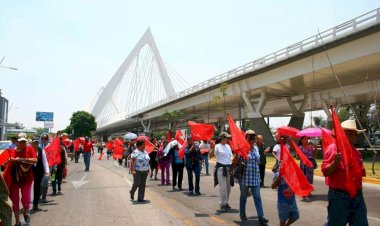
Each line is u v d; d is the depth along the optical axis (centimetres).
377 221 782
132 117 8588
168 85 7588
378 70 2856
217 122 8581
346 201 466
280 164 636
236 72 3900
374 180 1512
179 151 1309
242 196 773
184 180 1698
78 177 1812
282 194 633
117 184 1502
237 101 5059
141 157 1058
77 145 3253
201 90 4794
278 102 5141
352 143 499
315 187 1376
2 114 6425
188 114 7306
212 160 3444
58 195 1188
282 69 3275
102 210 918
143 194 1061
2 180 351
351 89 3794
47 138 1093
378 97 4003
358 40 2412
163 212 886
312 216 827
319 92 4341
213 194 1211
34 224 766
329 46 2567
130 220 797
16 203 741
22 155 765
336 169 468
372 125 5941
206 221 779
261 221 739
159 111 7219
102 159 4072
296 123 4400
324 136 586
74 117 10938
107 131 12862
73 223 773
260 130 3912
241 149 750
